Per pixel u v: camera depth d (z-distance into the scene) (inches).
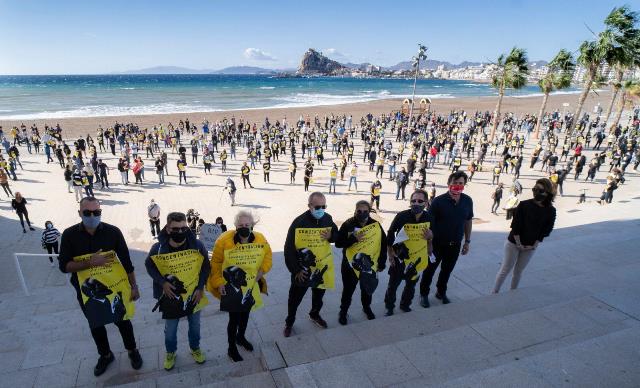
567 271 251.8
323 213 177.6
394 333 155.7
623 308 159.3
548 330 145.9
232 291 166.6
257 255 168.2
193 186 789.9
